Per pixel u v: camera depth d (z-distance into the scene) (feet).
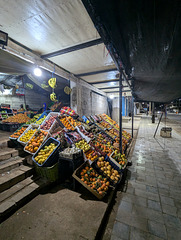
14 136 13.12
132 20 4.72
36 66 14.37
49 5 7.68
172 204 8.86
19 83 29.78
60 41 11.82
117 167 11.66
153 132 35.86
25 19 8.88
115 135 21.29
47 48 13.09
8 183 8.92
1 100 27.91
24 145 12.65
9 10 8.00
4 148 12.87
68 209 7.88
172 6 3.75
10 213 7.45
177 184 11.27
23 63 13.47
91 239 6.05
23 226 6.73
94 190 8.71
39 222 6.97
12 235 6.26
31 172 10.70
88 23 9.40
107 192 9.50
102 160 11.93
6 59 12.53
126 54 7.47
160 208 8.48
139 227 7.11
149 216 7.84
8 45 11.05
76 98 23.18
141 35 5.50
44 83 28.17
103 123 24.47
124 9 4.24
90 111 30.12
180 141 26.18
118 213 8.09
